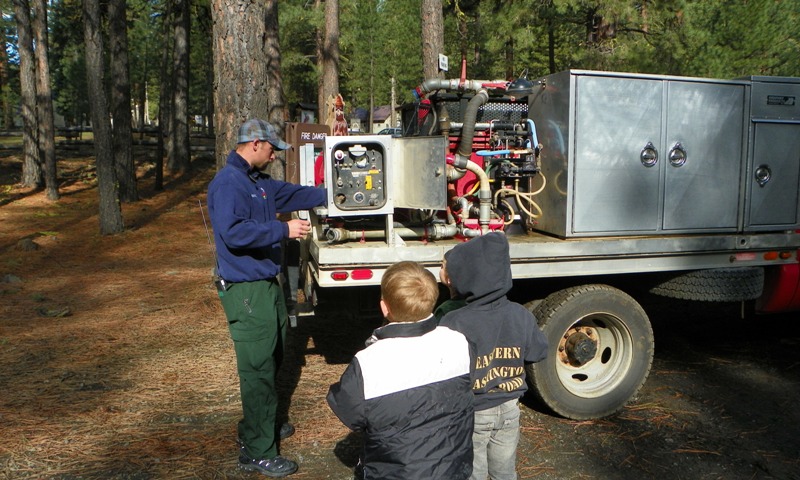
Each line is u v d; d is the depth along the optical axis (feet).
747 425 13.23
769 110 14.49
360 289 13.53
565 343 13.42
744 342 18.61
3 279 26.55
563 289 13.42
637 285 15.11
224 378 15.72
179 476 11.12
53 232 38.55
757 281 14.49
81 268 29.53
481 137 14.52
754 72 29.32
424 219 13.64
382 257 12.29
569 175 13.29
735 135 14.32
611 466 11.60
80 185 60.64
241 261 10.73
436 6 37.24
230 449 12.11
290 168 25.34
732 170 14.38
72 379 15.55
